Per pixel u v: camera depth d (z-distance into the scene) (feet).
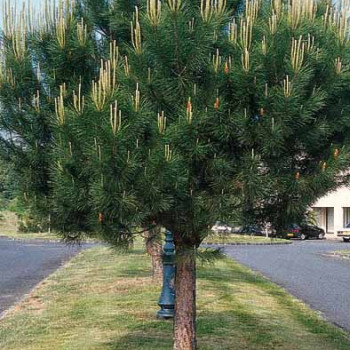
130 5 18.85
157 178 16.51
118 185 16.35
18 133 18.89
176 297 21.47
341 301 43.93
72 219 18.78
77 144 16.78
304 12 17.54
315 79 17.51
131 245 18.74
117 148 16.08
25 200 19.08
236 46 17.20
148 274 52.80
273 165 18.11
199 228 18.43
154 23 16.99
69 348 26.08
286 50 16.92
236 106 17.34
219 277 51.80
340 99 18.29
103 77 16.28
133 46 17.57
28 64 18.72
